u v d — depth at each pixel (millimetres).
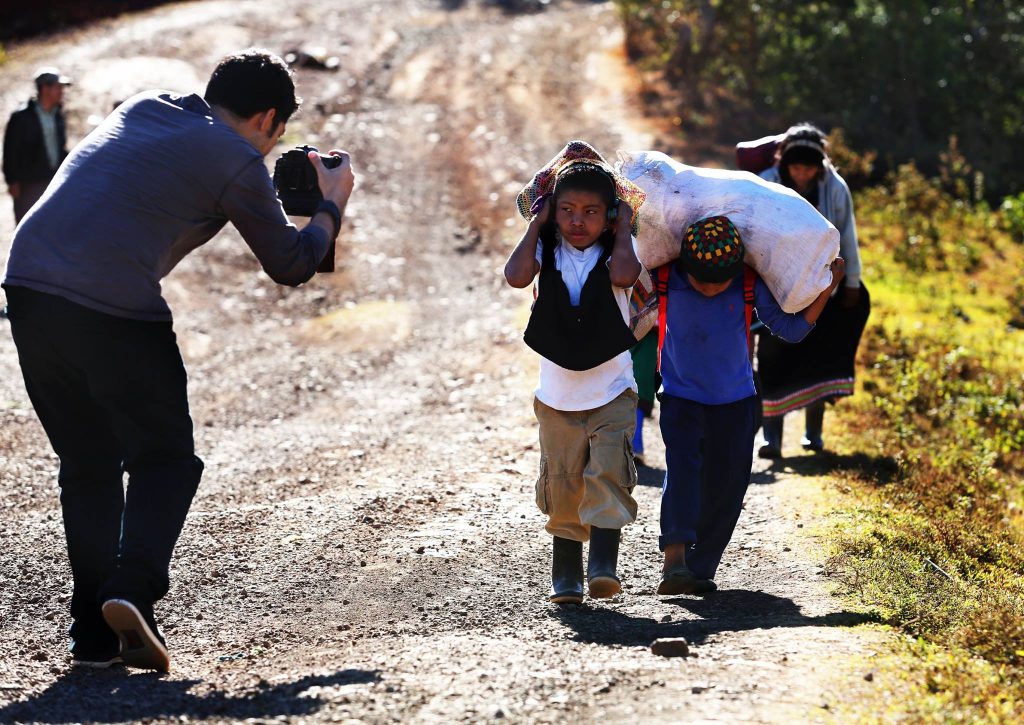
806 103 87562
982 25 91438
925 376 37375
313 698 12719
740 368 18688
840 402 34625
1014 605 17047
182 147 14023
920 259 58156
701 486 18812
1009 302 53344
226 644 16812
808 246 18219
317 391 39438
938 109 89875
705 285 18234
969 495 25922
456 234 62719
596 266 16125
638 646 14922
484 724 11758
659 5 92562
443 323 48594
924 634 15555
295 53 92375
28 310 13883
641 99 86875
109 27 97312
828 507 23312
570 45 101438
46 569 20594
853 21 89062
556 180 16141
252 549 21781
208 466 29859
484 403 35875
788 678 12977
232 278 55062
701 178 18656
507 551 21156
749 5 87812
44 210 14039
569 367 16000
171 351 14453
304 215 15680
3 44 92250
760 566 20062
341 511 24125
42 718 12516
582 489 16891
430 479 26766
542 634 15914
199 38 95000
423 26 106312
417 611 18062
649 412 28516
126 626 13875
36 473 29000
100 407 14969
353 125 79375
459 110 83500
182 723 12148
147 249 13961
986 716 11969
